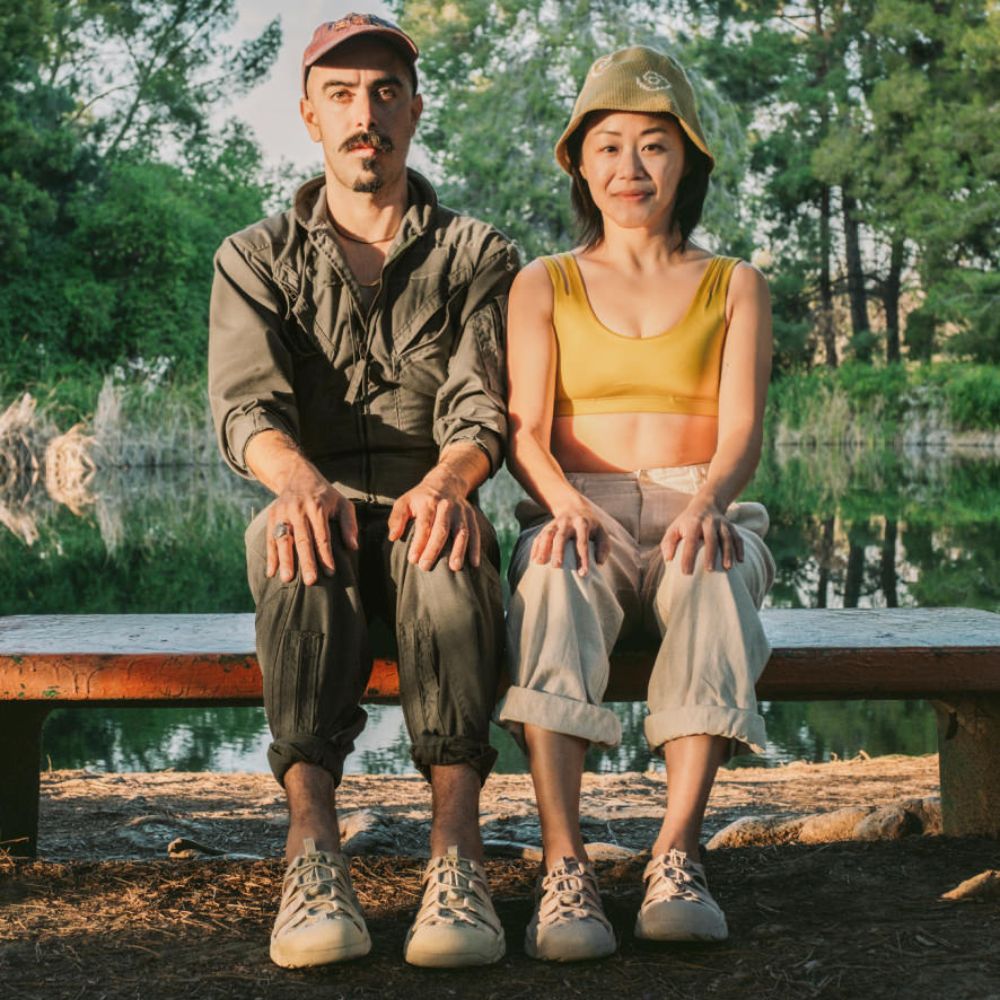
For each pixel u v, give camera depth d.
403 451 2.44
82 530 12.12
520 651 2.05
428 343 2.42
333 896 1.87
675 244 2.54
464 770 2.02
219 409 2.34
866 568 8.99
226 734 5.08
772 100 31.28
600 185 2.46
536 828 3.17
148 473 19.38
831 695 2.30
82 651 2.24
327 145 2.42
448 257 2.44
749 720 2.03
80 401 21.67
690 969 1.84
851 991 1.75
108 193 26.72
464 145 24.88
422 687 2.03
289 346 2.43
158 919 2.05
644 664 2.22
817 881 2.20
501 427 2.33
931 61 30.80
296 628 2.03
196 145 30.73
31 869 2.28
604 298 2.45
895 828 2.66
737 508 2.38
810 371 30.52
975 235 28.67
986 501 14.44
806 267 31.33
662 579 2.13
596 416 2.43
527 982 1.81
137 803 3.59
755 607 2.18
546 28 24.62
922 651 2.21
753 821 2.86
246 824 3.32
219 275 2.42
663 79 2.43
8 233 24.50
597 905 1.92
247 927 2.02
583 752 2.06
